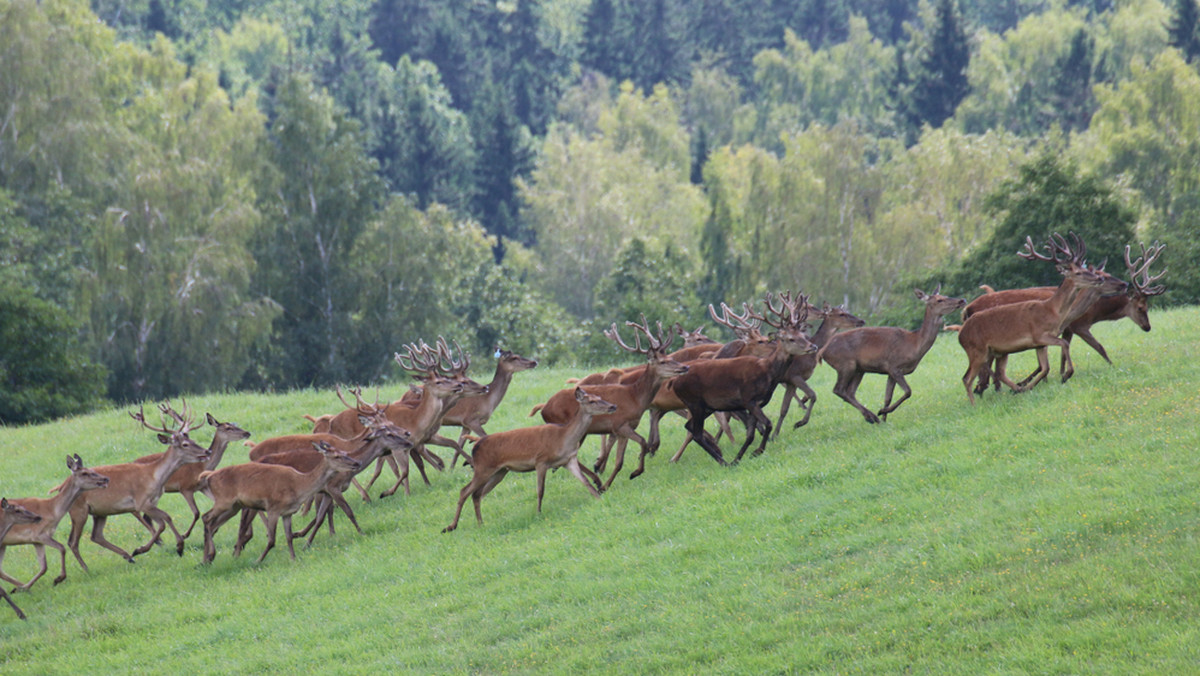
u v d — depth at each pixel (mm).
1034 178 104875
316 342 132125
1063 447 37000
